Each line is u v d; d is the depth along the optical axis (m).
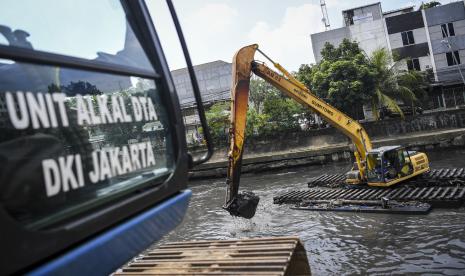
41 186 1.77
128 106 2.38
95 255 1.94
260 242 4.14
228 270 3.55
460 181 13.93
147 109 2.52
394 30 32.69
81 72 2.12
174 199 2.61
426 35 32.19
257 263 3.53
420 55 32.38
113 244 2.05
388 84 27.88
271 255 3.69
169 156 2.65
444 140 23.56
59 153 1.89
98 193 2.05
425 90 31.25
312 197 15.56
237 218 15.26
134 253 2.20
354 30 33.28
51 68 1.95
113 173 2.18
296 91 13.89
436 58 31.94
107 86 2.26
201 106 2.90
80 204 1.93
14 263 1.56
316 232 12.03
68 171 1.92
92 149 2.08
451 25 31.72
